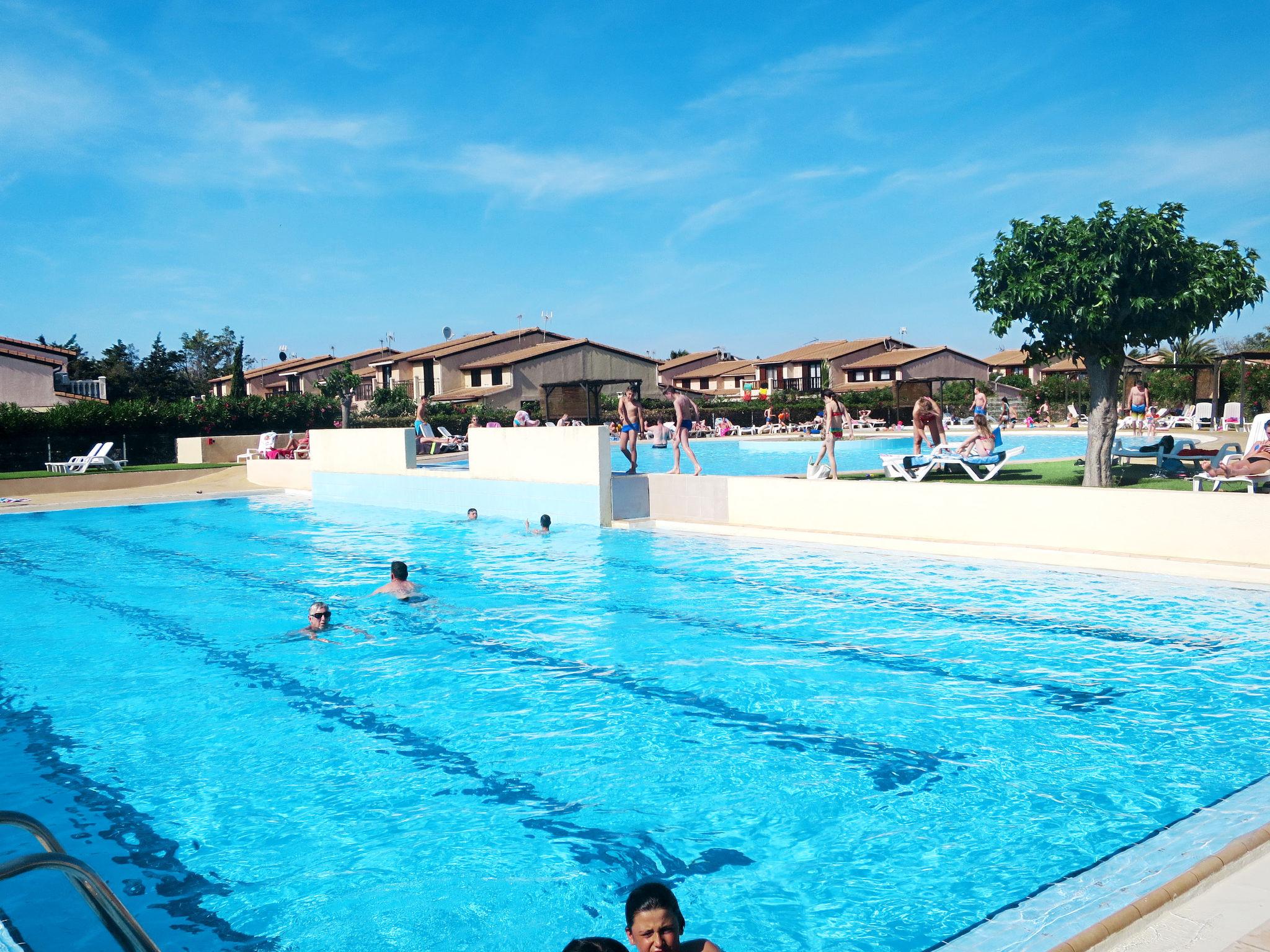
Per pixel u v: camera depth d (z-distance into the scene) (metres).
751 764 5.48
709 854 4.41
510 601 10.13
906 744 5.70
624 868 4.32
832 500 13.18
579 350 57.97
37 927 3.92
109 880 4.36
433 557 13.28
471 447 18.08
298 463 23.44
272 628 9.27
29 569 13.15
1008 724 5.97
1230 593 9.17
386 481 20.22
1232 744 5.52
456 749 5.87
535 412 50.09
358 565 12.86
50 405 38.47
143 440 31.02
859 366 66.62
